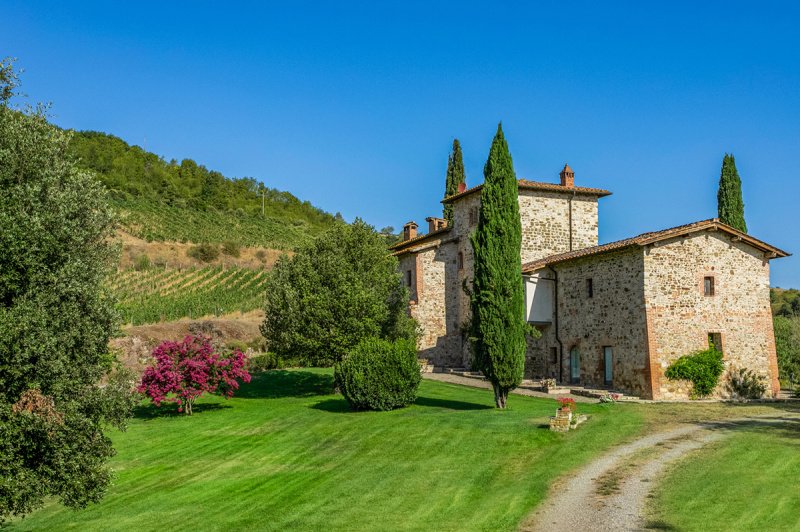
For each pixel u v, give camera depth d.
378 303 30.45
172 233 106.62
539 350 34.66
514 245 25.08
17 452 11.86
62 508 16.47
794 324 44.88
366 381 25.20
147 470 19.33
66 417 12.41
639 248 28.56
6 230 12.63
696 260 29.20
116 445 22.39
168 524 14.44
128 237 99.25
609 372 30.50
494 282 24.67
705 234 29.45
